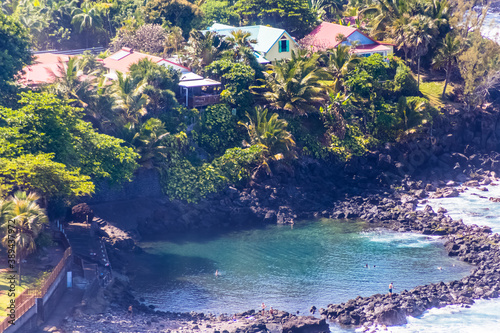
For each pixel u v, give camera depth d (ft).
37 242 374.84
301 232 549.95
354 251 509.35
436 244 524.11
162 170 565.53
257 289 445.78
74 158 466.29
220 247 517.96
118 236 501.97
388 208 591.78
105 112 543.39
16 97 508.94
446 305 424.46
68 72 533.14
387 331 390.63
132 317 382.63
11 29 541.75
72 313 359.25
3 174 384.88
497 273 463.42
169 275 465.47
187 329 371.15
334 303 426.92
